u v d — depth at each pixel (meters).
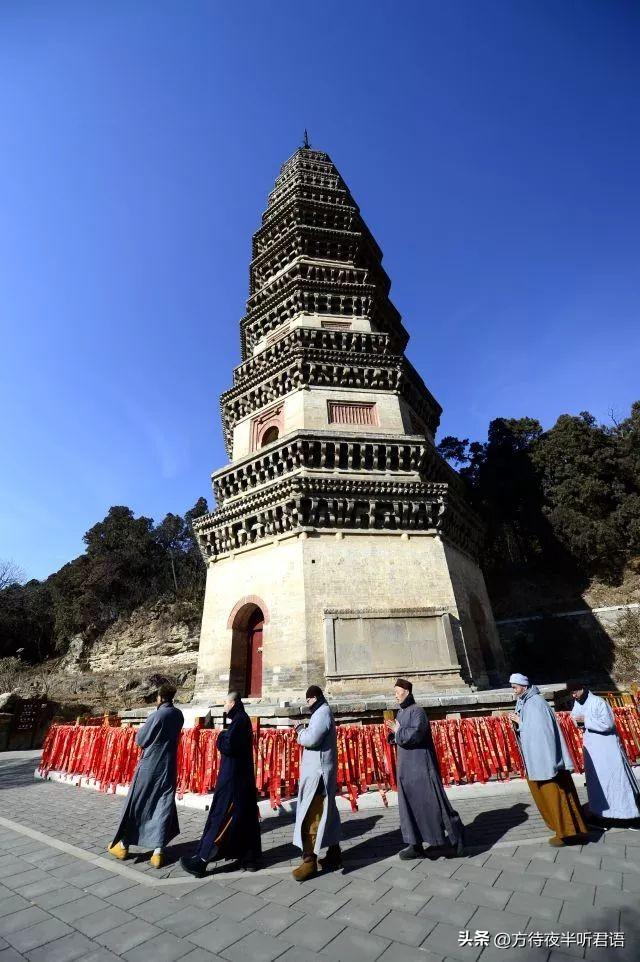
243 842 7.38
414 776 7.60
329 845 7.18
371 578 20.03
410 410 28.58
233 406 28.39
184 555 70.94
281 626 19.25
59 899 6.57
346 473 22.66
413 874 6.81
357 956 4.88
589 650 32.53
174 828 8.03
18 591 73.50
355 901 6.09
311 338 26.86
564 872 6.60
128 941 5.39
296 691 17.55
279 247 32.88
